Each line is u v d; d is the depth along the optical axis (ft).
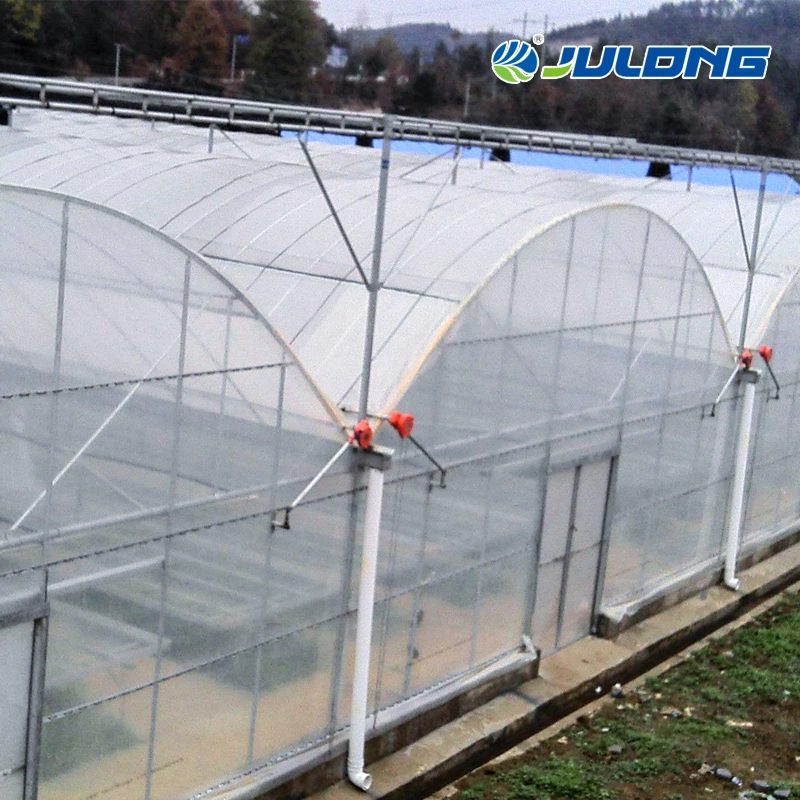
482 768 48.98
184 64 232.12
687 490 68.13
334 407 42.73
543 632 57.88
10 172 72.64
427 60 283.79
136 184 67.21
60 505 34.32
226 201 62.85
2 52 209.56
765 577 74.69
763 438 76.18
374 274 42.55
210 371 38.37
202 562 38.91
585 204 56.90
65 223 34.35
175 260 37.06
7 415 32.89
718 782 48.78
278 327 51.78
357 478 43.98
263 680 42.01
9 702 33.42
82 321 34.96
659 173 118.01
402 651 48.39
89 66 224.53
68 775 35.50
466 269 51.13
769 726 54.80
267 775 42.24
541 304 52.80
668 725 54.13
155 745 38.27
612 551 61.98
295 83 237.45
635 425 61.67
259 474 40.42
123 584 36.32
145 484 36.68
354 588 45.01
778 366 75.92
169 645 38.14
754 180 109.40
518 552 54.60
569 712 55.21
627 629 62.95
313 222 58.39
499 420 51.55
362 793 44.39
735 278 76.13
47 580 33.94
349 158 92.27
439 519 49.11
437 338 47.14
